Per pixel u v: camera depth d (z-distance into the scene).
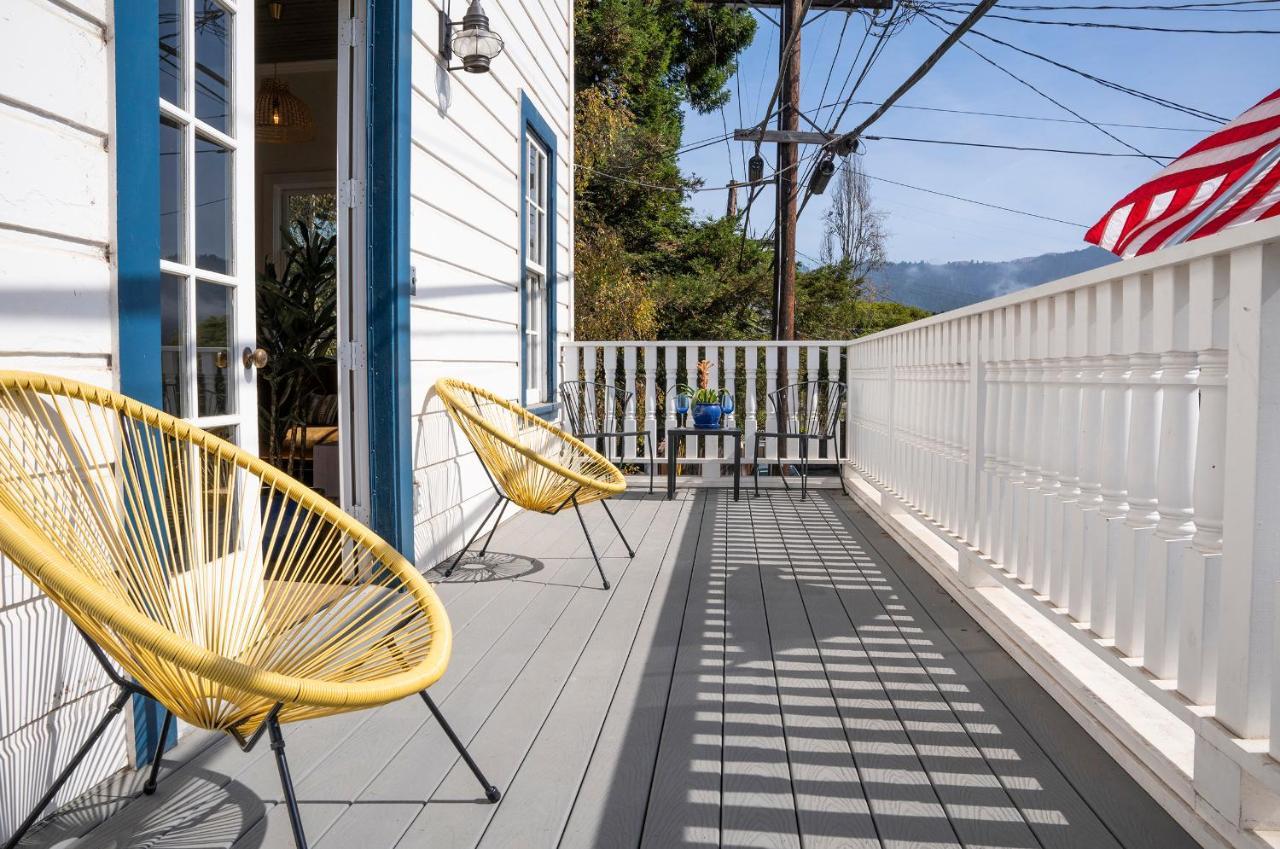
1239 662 1.57
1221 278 1.62
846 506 6.04
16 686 1.71
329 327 4.90
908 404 4.48
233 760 2.08
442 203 4.02
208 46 2.36
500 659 2.79
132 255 1.97
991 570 2.94
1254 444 1.51
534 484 3.79
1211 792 1.65
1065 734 2.23
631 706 2.41
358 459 3.41
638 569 4.05
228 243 2.45
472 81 4.44
